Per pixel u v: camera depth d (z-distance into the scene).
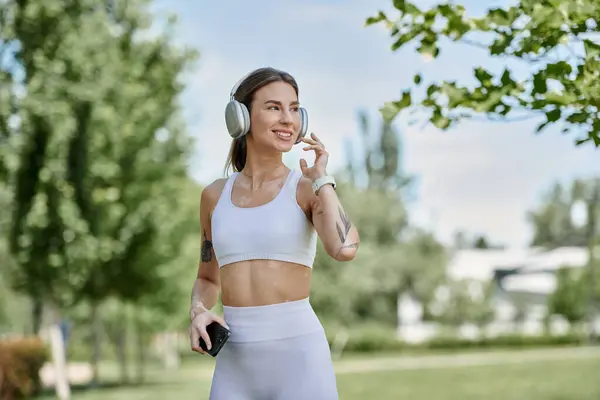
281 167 3.29
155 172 24.94
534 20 4.20
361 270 54.94
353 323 61.84
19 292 23.50
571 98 4.23
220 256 3.25
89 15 23.05
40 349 20.42
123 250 25.34
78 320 36.12
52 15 21.92
